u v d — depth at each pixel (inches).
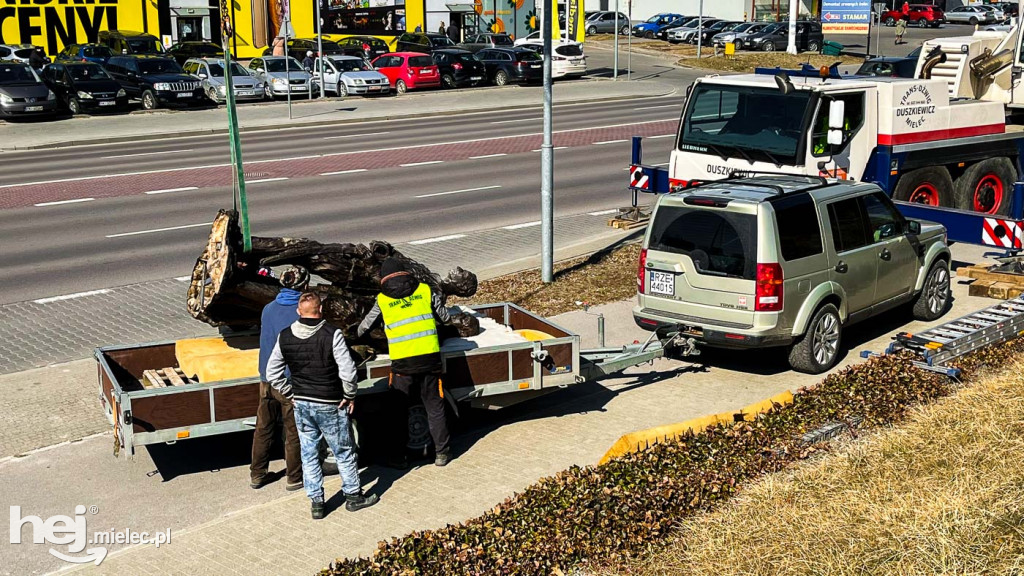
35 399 407.2
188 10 2127.2
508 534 263.7
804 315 405.4
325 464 335.6
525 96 1722.4
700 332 406.9
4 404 401.7
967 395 343.9
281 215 775.7
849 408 348.8
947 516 255.0
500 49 1911.9
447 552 257.8
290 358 295.6
